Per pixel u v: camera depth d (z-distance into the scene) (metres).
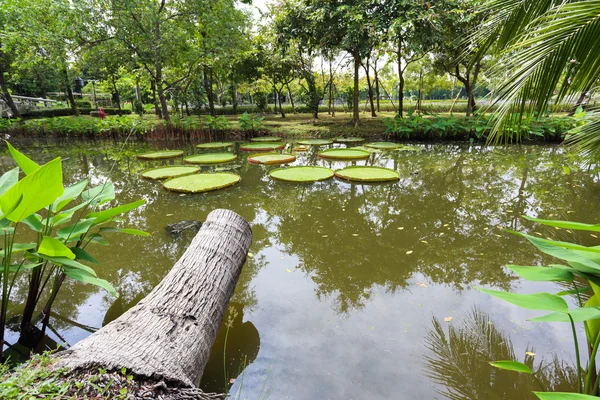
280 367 1.82
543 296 1.39
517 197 5.04
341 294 2.57
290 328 2.15
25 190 1.51
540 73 2.40
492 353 1.90
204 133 12.03
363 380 1.72
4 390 1.07
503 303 2.41
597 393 1.55
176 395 1.26
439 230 3.87
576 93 2.56
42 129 12.92
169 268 2.97
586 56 2.29
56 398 1.09
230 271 2.21
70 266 1.90
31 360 1.29
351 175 5.97
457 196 5.14
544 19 2.72
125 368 1.26
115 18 11.41
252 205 4.77
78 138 12.77
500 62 2.69
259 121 12.27
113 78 18.72
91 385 1.16
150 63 12.02
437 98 33.25
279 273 2.92
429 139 10.95
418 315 2.28
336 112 21.03
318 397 1.62
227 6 12.08
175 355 1.46
